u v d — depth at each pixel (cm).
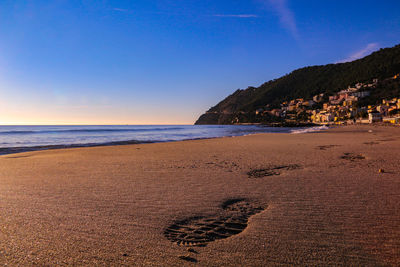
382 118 9681
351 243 244
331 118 13538
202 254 228
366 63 17875
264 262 212
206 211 352
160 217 329
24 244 253
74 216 335
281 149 1235
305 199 396
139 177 600
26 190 483
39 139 2744
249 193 441
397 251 226
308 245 242
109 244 251
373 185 473
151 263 213
